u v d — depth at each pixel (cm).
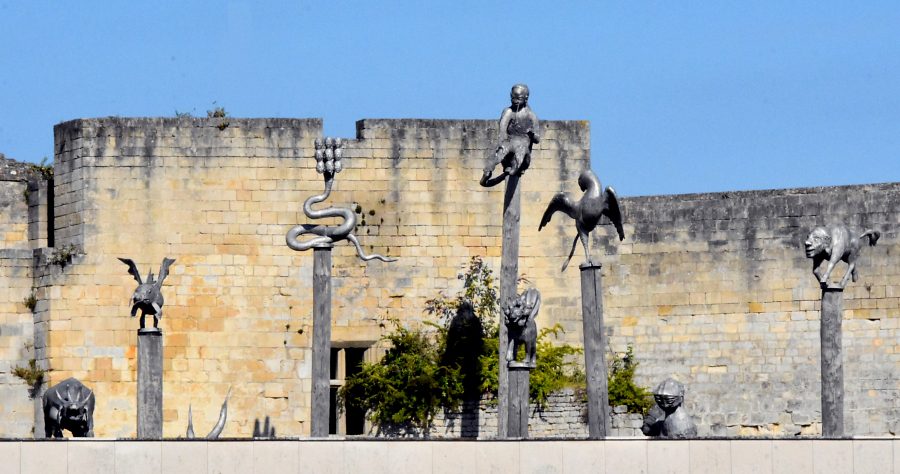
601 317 4669
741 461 3844
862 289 5350
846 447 3844
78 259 5312
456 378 5291
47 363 5297
